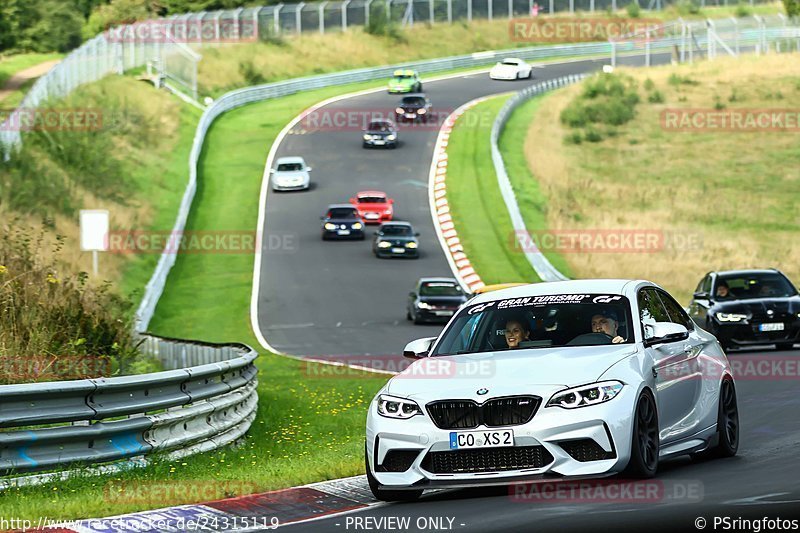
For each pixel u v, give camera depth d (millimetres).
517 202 192250
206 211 188250
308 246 168750
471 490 31641
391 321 122000
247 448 47281
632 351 31344
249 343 112188
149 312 125938
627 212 186750
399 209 191000
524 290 34938
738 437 36938
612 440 28859
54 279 60188
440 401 29531
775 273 81438
